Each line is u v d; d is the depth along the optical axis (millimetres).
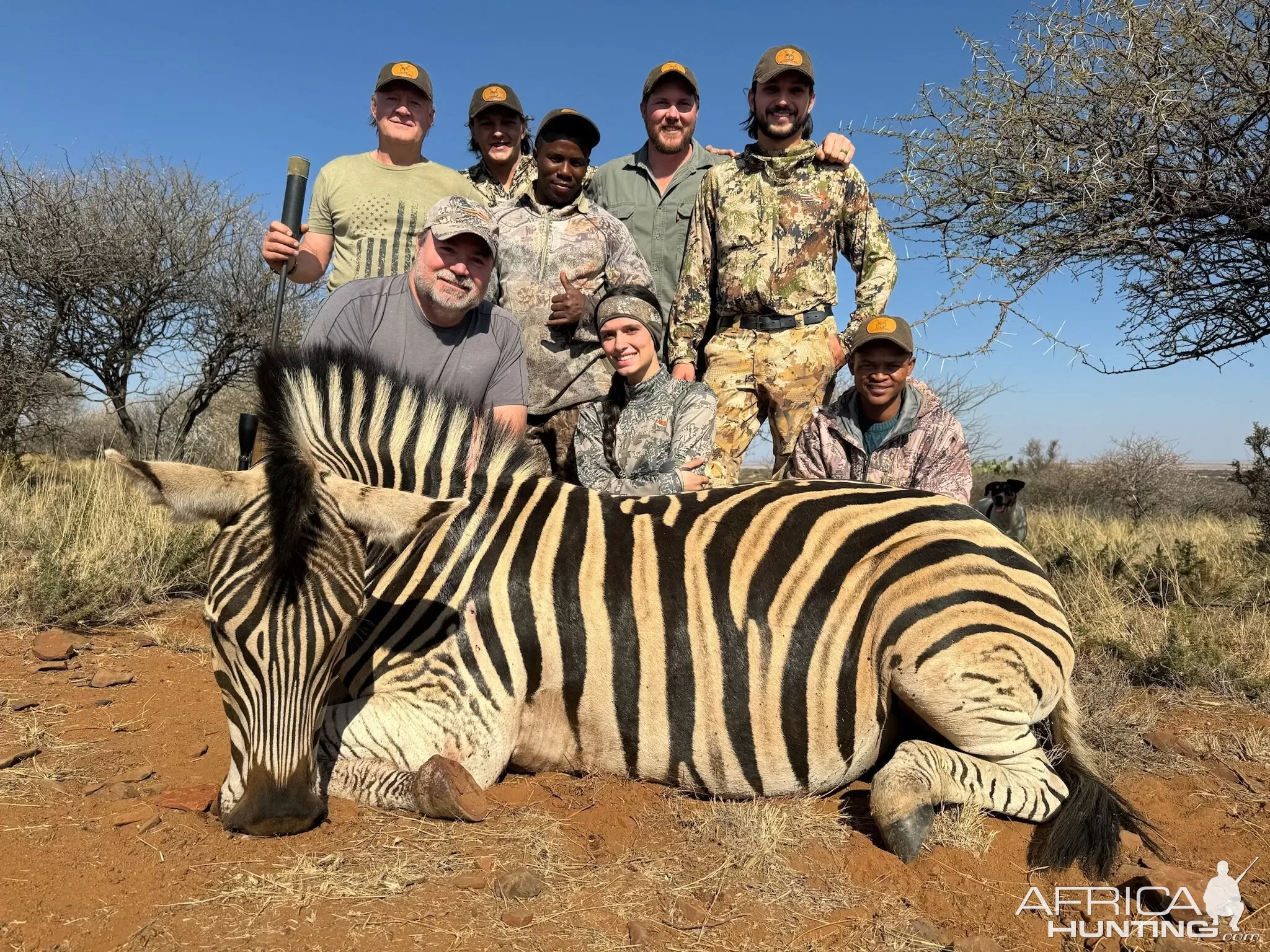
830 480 3689
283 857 2766
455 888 2652
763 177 5895
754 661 3211
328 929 2428
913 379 5113
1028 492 16125
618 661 3266
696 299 6164
